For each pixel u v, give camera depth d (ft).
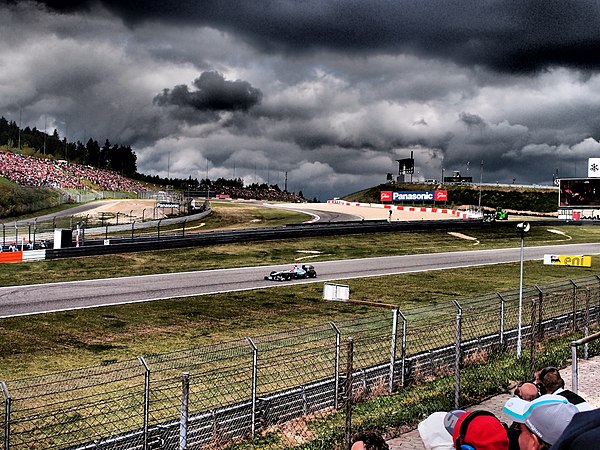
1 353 75.00
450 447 12.41
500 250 204.44
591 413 7.67
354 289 126.62
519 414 13.01
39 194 307.37
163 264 156.46
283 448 38.09
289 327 89.97
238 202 455.22
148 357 71.31
